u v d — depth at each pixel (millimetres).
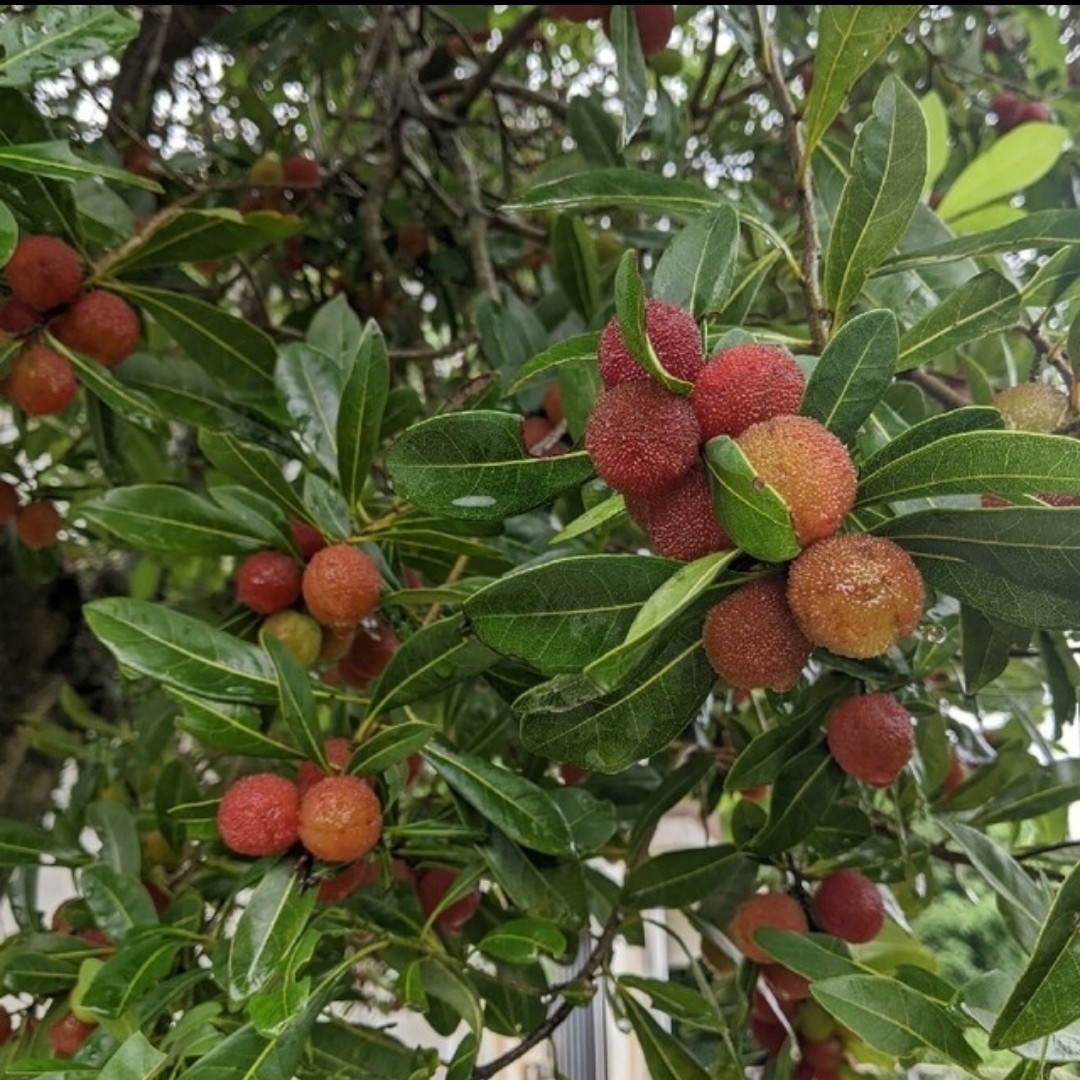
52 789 530
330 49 657
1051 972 208
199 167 603
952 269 347
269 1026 244
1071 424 270
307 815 286
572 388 354
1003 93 595
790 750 319
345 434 344
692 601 196
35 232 361
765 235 292
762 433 199
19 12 392
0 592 520
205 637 306
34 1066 269
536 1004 382
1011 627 300
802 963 307
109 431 447
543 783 403
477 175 740
